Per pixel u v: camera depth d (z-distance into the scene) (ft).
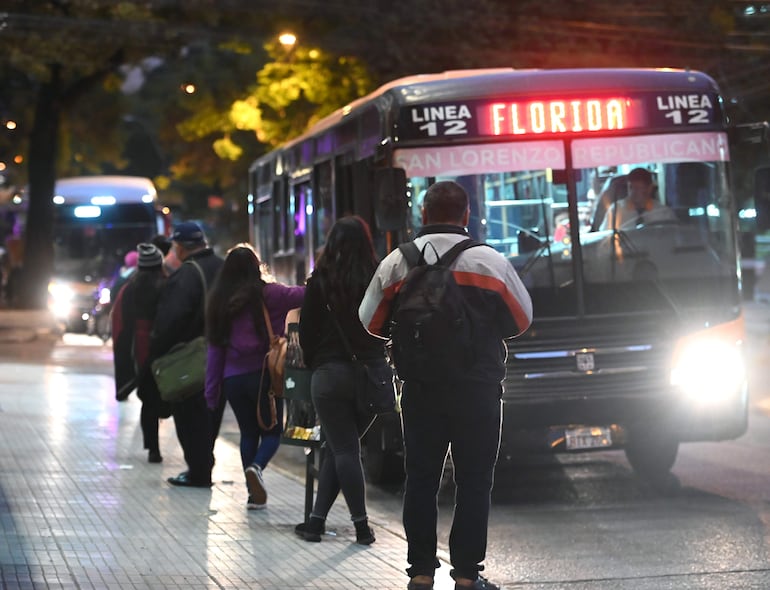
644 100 74.79
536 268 72.69
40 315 248.52
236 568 50.85
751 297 311.06
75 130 326.85
